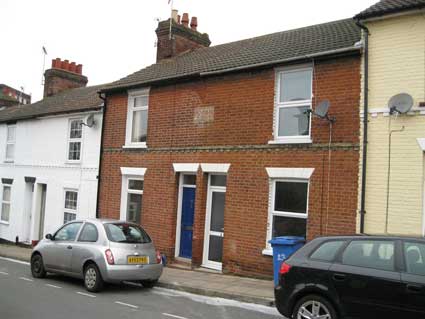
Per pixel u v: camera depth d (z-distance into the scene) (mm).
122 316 7848
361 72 10242
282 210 11359
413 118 9438
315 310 6812
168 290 10469
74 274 10492
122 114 15719
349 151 10242
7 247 18938
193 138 13375
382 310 6207
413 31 9609
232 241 12086
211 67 13305
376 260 6488
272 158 11508
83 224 10883
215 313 8344
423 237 6422
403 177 9469
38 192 19766
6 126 22312
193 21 18688
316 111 10523
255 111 11992
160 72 15328
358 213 9984
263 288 10188
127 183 15508
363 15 10062
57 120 18953
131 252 10125
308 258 7086
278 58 11711
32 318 7418
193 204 13656
